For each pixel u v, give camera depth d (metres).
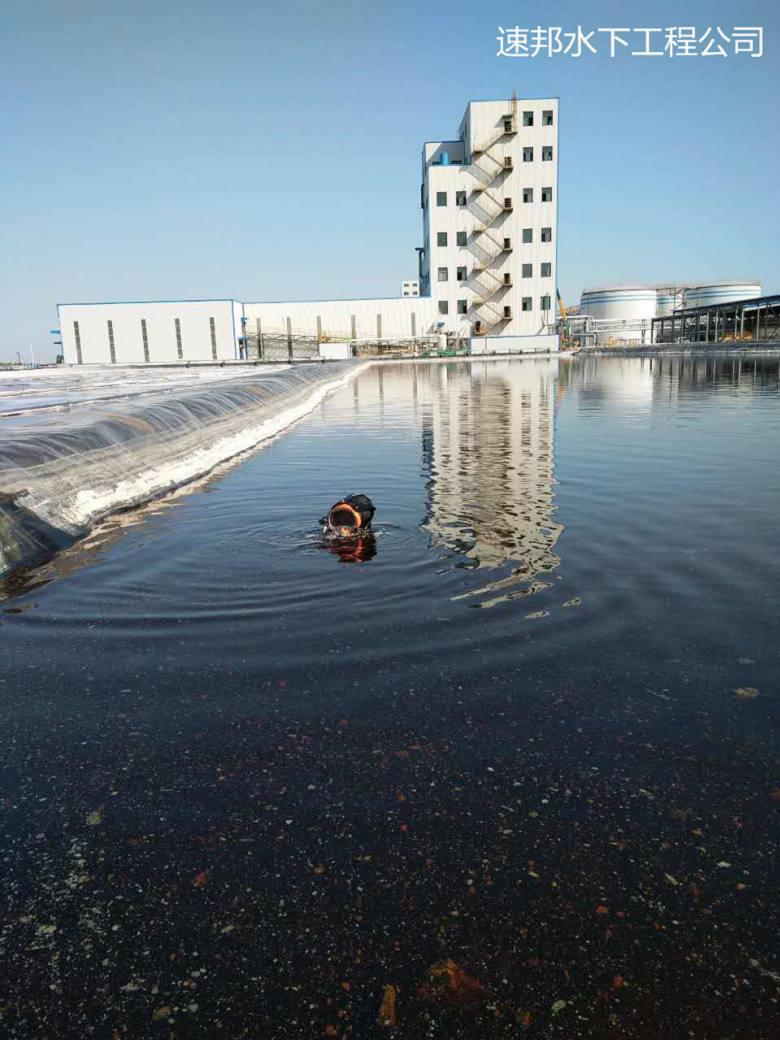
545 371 34.34
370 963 1.40
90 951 1.44
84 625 3.23
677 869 1.61
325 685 2.54
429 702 2.39
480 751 2.10
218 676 2.64
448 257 68.31
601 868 1.62
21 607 3.51
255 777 2.00
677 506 5.35
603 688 2.46
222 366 54.25
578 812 1.81
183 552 4.45
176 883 1.61
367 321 68.69
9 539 4.36
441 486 6.39
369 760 2.07
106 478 6.17
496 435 10.24
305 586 3.67
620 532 4.60
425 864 1.64
